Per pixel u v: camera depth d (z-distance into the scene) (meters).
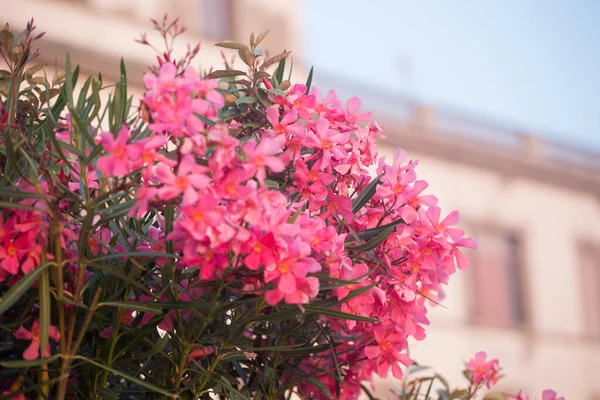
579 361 14.09
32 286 1.22
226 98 1.46
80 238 1.13
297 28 10.21
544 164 14.30
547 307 13.91
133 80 8.38
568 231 14.69
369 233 1.44
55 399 1.28
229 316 1.37
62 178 1.35
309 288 1.15
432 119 12.93
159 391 1.18
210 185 1.11
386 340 1.47
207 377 1.29
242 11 9.75
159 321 1.23
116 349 1.25
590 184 15.13
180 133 1.23
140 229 1.30
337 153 1.38
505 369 12.96
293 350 1.41
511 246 13.90
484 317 12.98
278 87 1.48
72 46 7.91
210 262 1.12
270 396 1.46
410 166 1.46
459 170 13.26
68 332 1.15
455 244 1.43
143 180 1.15
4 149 1.24
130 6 8.54
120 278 1.24
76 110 1.37
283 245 1.12
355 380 1.64
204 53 8.95
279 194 1.17
